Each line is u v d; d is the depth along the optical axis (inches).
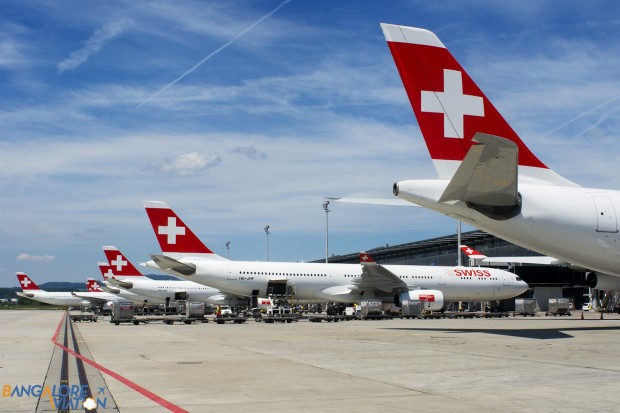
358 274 1946.4
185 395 387.9
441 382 442.0
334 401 365.1
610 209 911.7
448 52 866.1
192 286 2409.0
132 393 396.2
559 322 1476.4
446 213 877.8
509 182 762.8
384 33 850.1
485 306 2459.4
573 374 482.6
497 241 3019.2
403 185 852.6
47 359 620.7
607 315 2182.6
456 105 866.8
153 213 1893.5
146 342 855.7
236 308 2129.7
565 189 917.2
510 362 567.2
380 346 753.6
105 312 2896.2
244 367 538.3
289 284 1889.8
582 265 968.9
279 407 346.0
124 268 2615.7
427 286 1953.7
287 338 919.7
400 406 348.2
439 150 856.9
